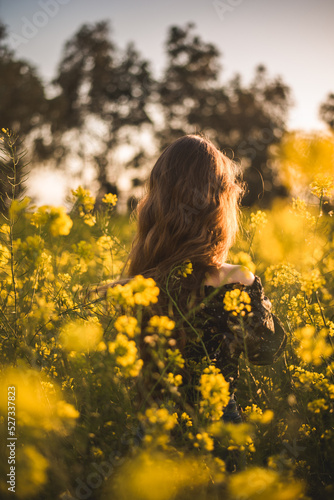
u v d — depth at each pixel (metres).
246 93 40.78
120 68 42.75
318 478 1.86
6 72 35.69
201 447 1.61
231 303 1.82
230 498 1.48
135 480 1.28
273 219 3.65
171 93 43.09
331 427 2.02
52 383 2.00
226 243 2.12
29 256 1.81
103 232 3.05
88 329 1.89
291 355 2.55
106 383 1.87
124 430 1.89
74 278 2.95
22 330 2.10
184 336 1.87
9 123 35.09
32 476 1.43
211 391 1.62
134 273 2.19
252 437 1.88
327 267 3.12
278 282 2.78
